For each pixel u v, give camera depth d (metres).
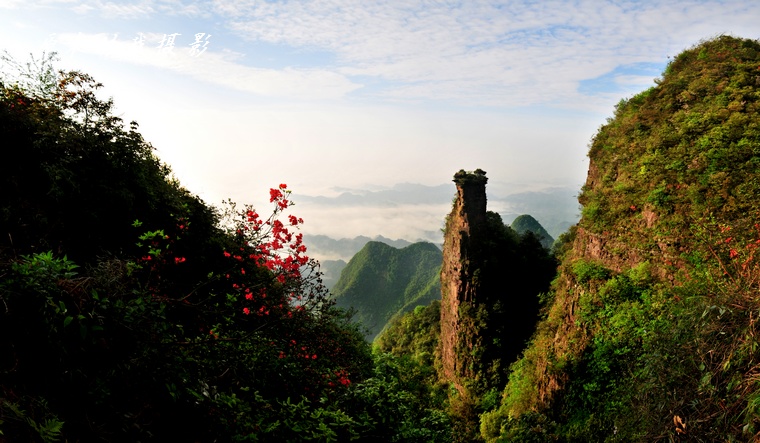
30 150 6.18
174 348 3.80
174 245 7.71
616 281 14.80
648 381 4.68
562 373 14.70
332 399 6.08
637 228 15.49
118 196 6.98
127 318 3.17
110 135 7.66
